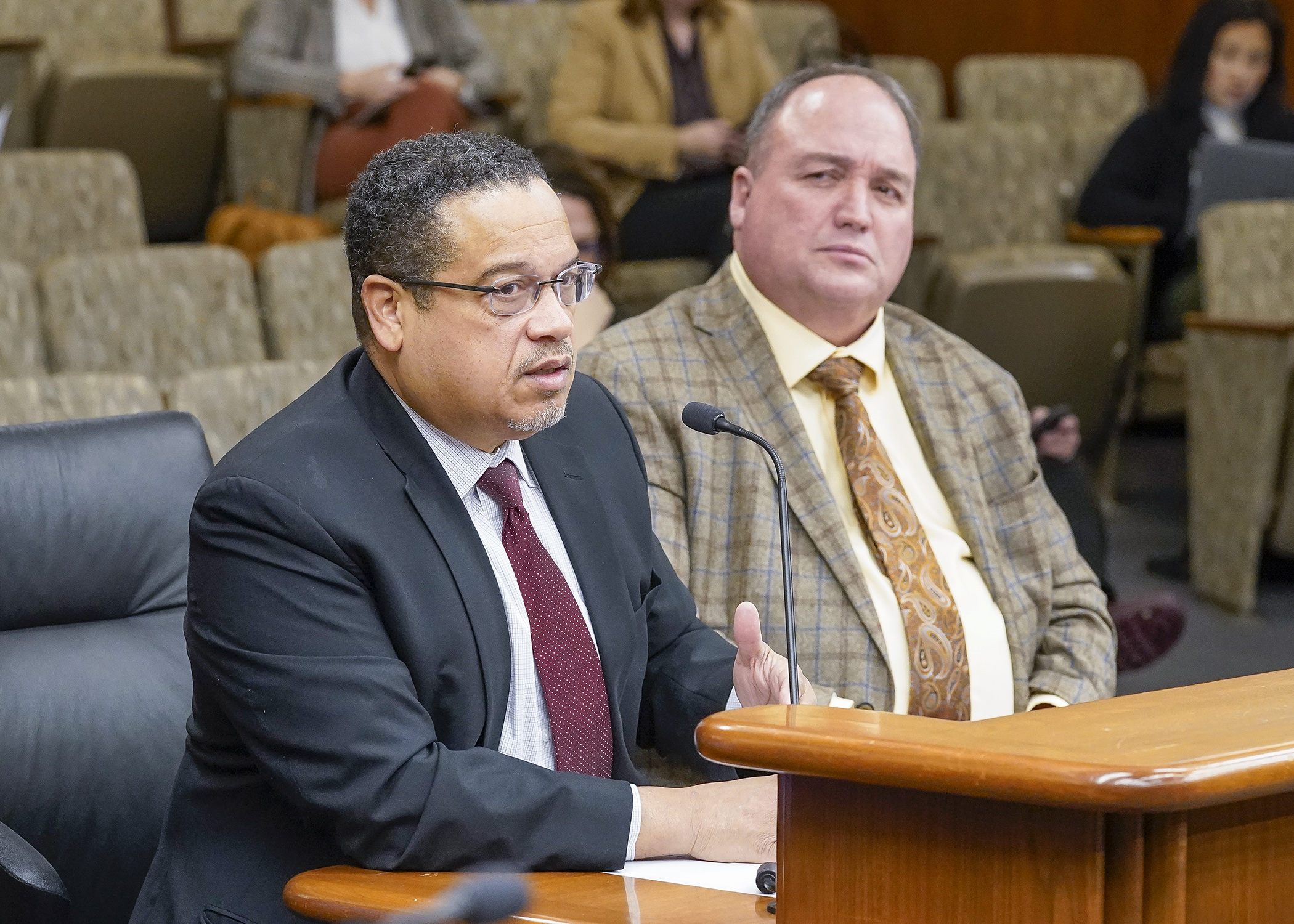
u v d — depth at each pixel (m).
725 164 17.38
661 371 7.32
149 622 6.48
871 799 3.65
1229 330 15.38
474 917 3.33
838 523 7.12
